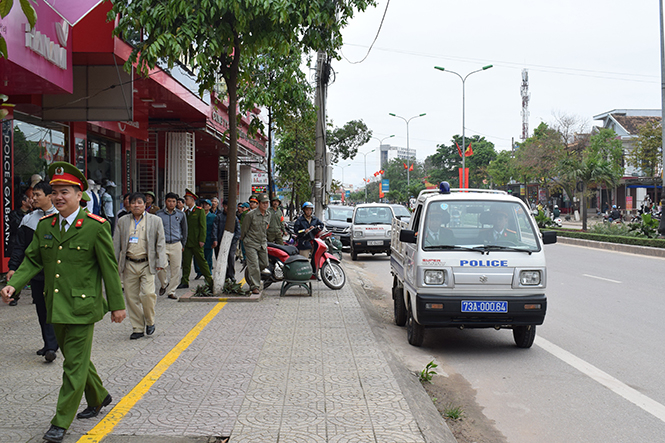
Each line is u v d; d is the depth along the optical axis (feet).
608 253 67.72
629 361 22.13
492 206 24.84
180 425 14.02
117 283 14.19
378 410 15.20
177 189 58.95
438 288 22.77
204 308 30.66
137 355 20.72
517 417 16.53
